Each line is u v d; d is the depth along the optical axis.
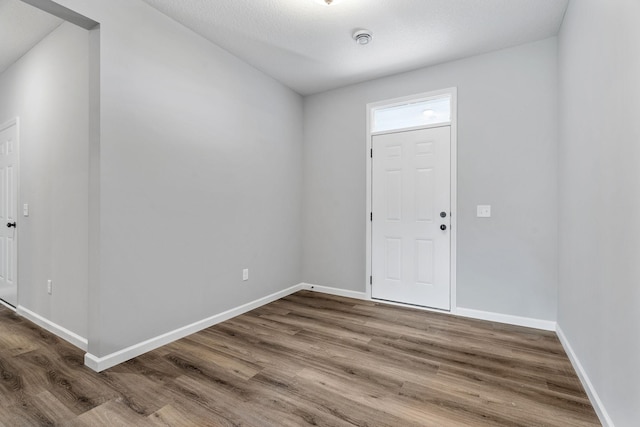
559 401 1.77
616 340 1.44
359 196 3.81
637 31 1.22
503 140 3.01
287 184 3.93
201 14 2.48
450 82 3.25
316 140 4.11
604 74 1.59
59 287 2.61
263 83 3.52
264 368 2.13
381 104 3.65
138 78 2.29
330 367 2.15
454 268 3.23
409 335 2.71
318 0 2.31
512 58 2.97
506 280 3.01
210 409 1.69
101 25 2.06
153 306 2.42
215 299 2.95
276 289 3.77
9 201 3.29
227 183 3.07
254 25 2.62
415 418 1.63
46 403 1.73
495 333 2.75
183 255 2.65
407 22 2.58
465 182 3.18
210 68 2.87
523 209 2.94
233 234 3.15
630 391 1.29
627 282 1.33
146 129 2.34
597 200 1.70
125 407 1.70
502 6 2.37
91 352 2.13
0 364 2.15
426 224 3.40
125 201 2.21
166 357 2.28
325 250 4.05
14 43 2.89
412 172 3.48
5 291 3.38
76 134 2.44
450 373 2.07
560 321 2.64
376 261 3.70
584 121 1.93
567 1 2.30
